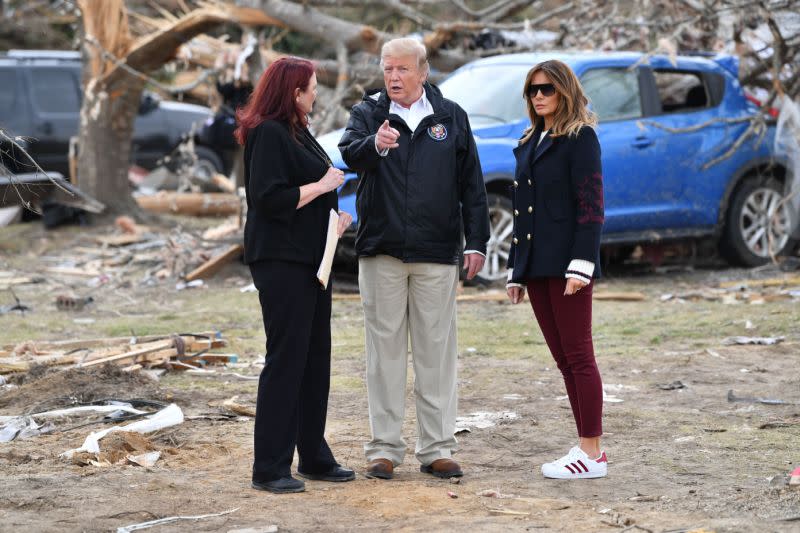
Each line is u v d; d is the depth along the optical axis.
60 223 35.97
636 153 26.08
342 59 30.95
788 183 27.61
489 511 10.27
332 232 11.05
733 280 26.67
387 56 11.59
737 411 14.64
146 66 35.44
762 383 16.39
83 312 23.98
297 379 11.09
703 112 27.20
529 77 11.49
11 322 22.59
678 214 26.67
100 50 34.94
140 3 41.62
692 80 27.72
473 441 13.33
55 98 41.06
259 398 11.10
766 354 18.55
